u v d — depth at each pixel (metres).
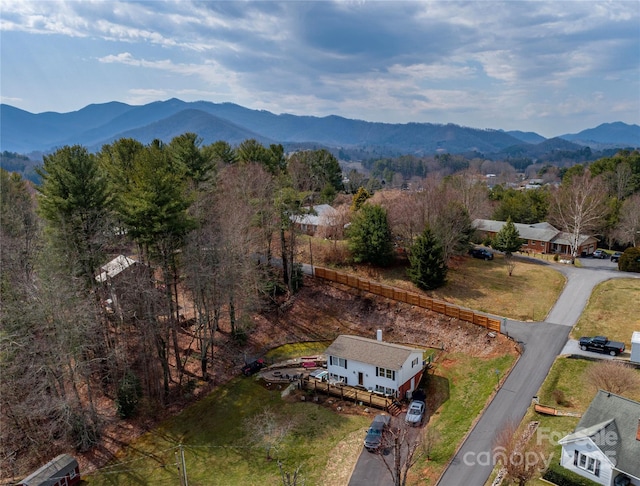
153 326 38.97
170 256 41.50
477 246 74.38
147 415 38.97
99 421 36.91
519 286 54.72
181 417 38.69
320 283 58.56
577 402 32.50
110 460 34.50
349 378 41.56
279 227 54.53
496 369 39.00
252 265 49.59
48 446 36.03
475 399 35.94
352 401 39.28
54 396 35.38
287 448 34.28
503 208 90.12
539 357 39.06
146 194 38.06
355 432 35.28
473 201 84.44
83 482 32.62
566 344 40.72
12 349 34.06
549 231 76.31
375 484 29.16
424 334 48.06
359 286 56.12
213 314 47.72
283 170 82.25
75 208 37.09
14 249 39.94
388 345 41.12
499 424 31.70
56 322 33.25
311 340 50.38
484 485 26.69
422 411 36.03
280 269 60.06
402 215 62.75
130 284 37.75
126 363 40.09
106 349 39.09
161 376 43.66
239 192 53.44
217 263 41.66
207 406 39.78
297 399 40.09
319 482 30.45
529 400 33.78
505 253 69.12
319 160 110.12
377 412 37.59
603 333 41.97
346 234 64.19
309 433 35.69
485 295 52.66
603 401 28.16
